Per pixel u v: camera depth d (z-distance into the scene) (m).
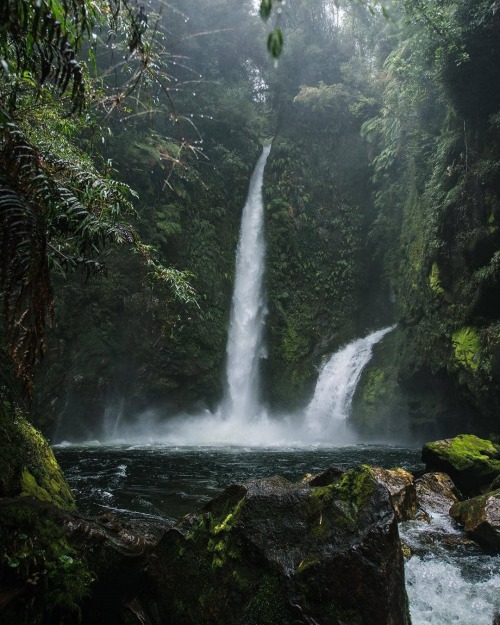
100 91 3.00
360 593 2.86
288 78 23.02
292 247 20.86
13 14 1.87
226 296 19.75
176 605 3.11
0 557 2.46
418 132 16.16
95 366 15.17
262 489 3.41
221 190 20.81
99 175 3.37
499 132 11.06
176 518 5.90
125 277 15.99
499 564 4.62
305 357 19.52
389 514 3.16
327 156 22.14
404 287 17.00
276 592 2.90
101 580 2.94
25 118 3.12
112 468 9.62
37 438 4.55
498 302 11.24
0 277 2.16
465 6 10.72
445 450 7.44
